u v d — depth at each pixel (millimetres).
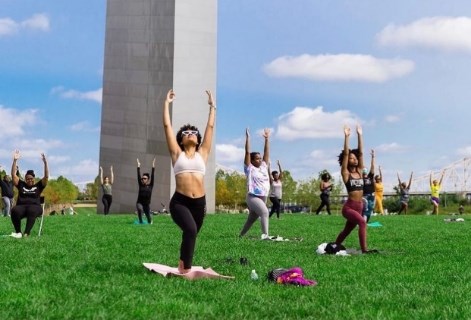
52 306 7691
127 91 64188
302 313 7594
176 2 62031
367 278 10602
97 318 7070
